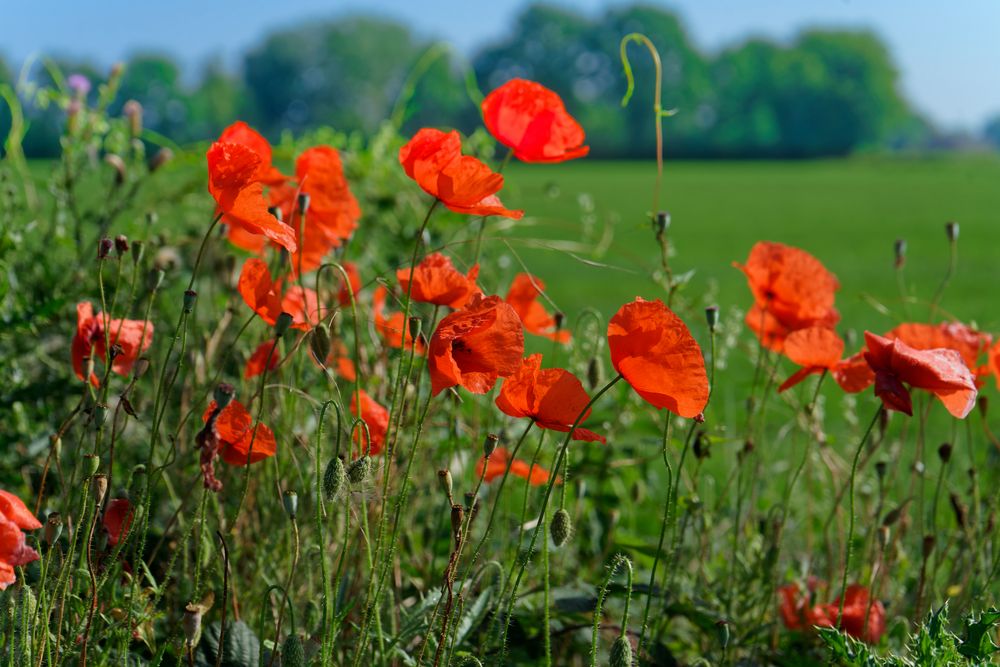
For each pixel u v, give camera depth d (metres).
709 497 2.16
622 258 11.62
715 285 2.37
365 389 1.92
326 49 67.38
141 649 1.79
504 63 71.44
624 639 1.59
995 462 2.02
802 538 2.23
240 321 2.12
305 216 1.86
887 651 1.88
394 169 2.67
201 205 2.43
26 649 1.61
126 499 1.71
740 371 3.67
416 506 1.96
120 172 2.14
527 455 2.10
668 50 69.56
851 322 6.30
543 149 1.82
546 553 1.63
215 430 1.61
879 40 73.62
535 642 1.87
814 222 21.38
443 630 1.62
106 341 1.68
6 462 2.02
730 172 48.00
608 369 2.51
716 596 1.94
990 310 7.95
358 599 1.82
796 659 1.83
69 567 1.63
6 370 2.06
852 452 2.23
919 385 1.69
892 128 74.62
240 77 68.81
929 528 2.06
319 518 1.59
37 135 25.61
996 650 1.69
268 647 1.73
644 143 70.00
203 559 1.79
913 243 16.53
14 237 2.02
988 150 95.50
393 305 2.17
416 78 2.73
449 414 2.01
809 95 71.75
